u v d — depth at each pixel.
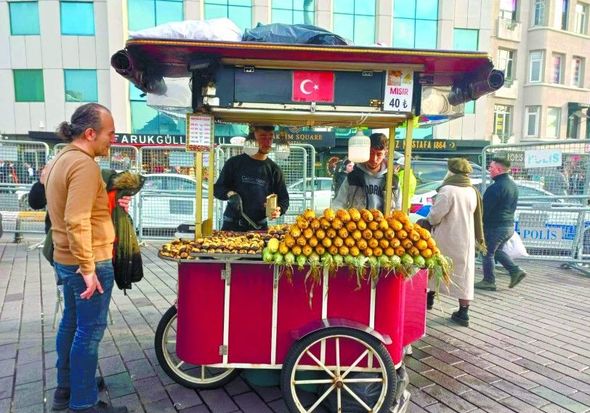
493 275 5.31
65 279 2.29
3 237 8.05
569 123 23.11
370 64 2.39
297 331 2.41
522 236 6.44
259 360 2.46
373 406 2.42
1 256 6.50
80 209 2.09
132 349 3.39
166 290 4.98
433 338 3.77
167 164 7.96
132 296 4.75
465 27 20.11
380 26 19.16
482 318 4.29
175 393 2.78
